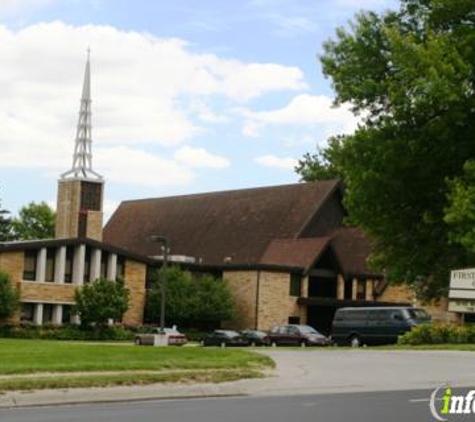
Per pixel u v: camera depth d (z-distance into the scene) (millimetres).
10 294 58438
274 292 67062
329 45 44719
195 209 84875
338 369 24047
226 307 66000
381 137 42031
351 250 72938
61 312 62312
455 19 41750
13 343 32000
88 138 85562
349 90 42875
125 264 66062
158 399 18125
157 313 65688
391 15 44062
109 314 60656
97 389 18406
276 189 79625
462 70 38250
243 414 15125
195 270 69938
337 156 43594
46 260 62375
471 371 23688
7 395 17109
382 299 70938
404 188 42438
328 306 69688
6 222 101000
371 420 14367
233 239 77312
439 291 47469
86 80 90250
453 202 37969
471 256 41906
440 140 40812
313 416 14836
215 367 22469
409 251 44656
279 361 26375
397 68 41562
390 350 33281
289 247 71375
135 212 91500
